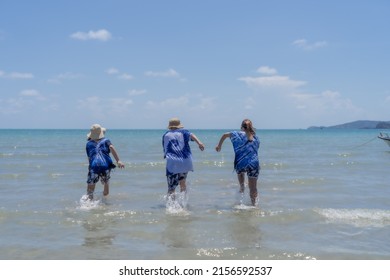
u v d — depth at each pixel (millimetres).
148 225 6559
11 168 15523
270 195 9586
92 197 8797
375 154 25484
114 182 11633
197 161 18719
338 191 10219
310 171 14859
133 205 8305
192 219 6969
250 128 8625
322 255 5156
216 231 6219
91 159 8867
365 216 7145
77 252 5250
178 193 9414
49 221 6754
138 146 37094
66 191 10016
